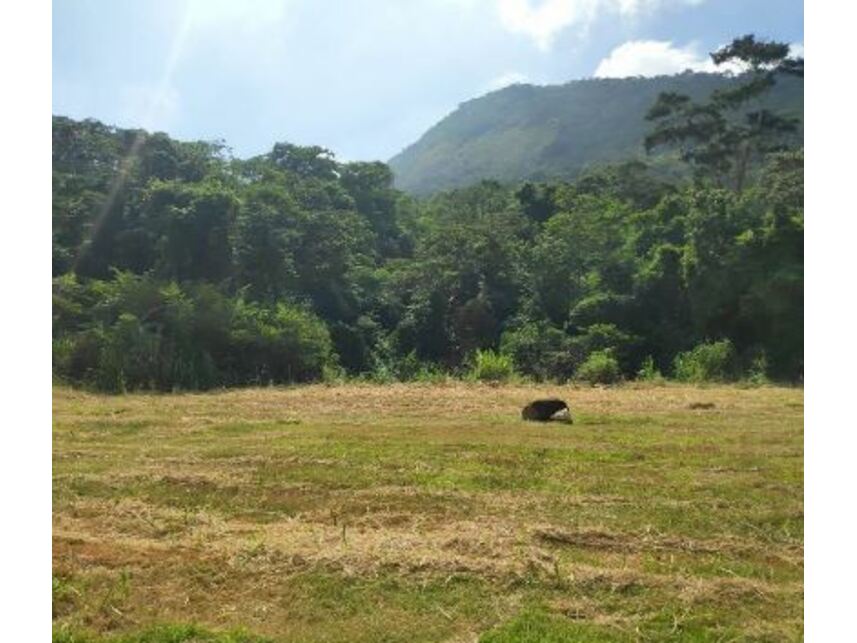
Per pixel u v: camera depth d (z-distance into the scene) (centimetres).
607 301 2694
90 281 2605
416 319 2942
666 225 2944
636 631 490
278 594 542
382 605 525
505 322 2833
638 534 664
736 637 486
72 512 736
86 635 489
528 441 1095
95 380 2045
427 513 725
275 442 1083
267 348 2353
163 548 631
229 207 2686
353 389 1864
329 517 720
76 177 3061
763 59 3316
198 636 486
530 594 537
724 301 2539
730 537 668
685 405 1520
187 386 2119
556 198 3594
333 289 2930
